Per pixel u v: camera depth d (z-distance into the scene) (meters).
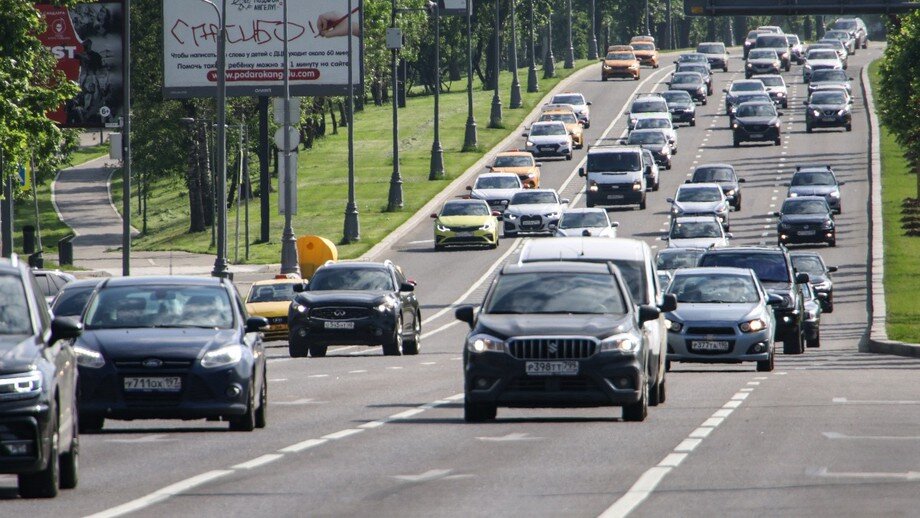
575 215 174.38
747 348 86.12
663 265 132.50
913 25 156.62
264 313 126.38
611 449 46.94
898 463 42.88
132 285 56.06
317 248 172.38
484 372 54.41
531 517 33.75
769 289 103.81
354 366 94.38
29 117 122.88
